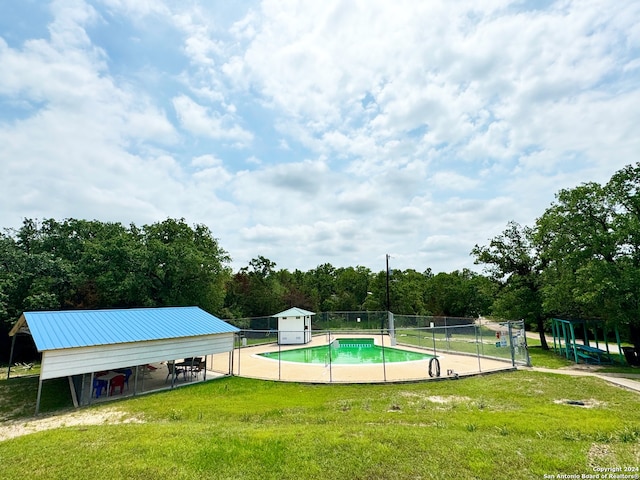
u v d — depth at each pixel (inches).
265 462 279.6
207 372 780.6
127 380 659.4
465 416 421.7
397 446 305.1
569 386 589.3
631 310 740.7
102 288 1141.7
